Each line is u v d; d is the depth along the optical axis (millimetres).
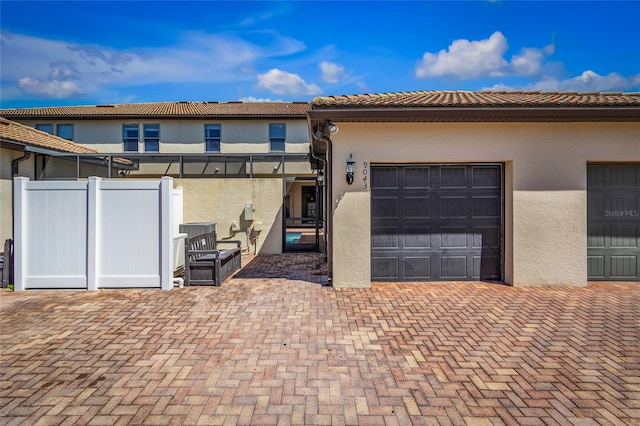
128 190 6824
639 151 6848
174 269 7516
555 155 6895
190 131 19750
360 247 6996
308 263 10109
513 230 6957
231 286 7125
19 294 6480
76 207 6781
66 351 4082
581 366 3709
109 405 3029
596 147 6867
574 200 6922
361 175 6969
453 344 4273
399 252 7375
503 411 2945
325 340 4398
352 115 6438
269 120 19906
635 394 3184
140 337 4492
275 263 10117
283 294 6500
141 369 3658
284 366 3725
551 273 6953
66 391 3240
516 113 6301
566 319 5117
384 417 2877
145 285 6836
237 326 4879
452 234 7387
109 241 6828
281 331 4695
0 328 4801
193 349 4141
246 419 2846
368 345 4250
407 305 5801
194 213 12180
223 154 12742
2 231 10398
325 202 10547
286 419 2850
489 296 6281
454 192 7348
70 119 19391
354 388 3303
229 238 12133
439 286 7004
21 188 6707
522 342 4324
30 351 4082
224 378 3479
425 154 6934
